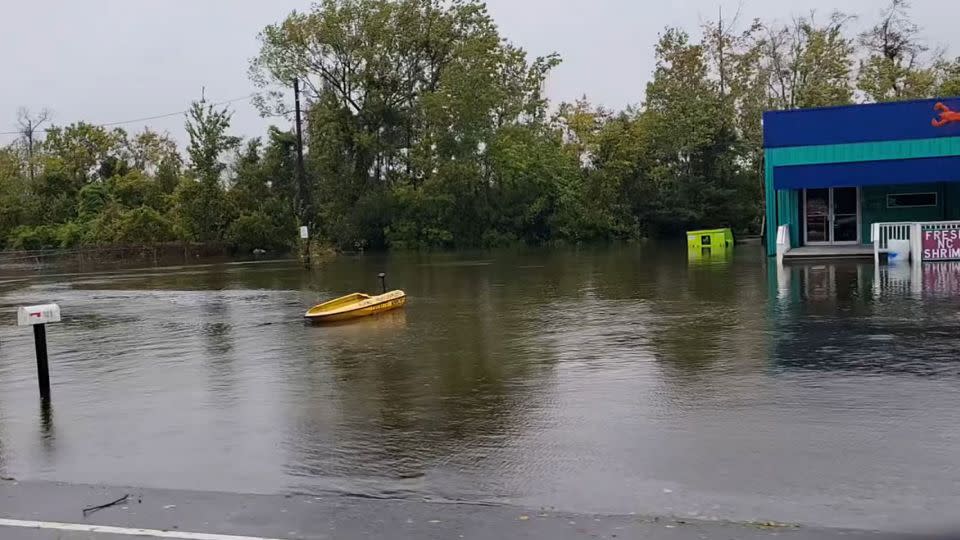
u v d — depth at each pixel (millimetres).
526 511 5059
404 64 52312
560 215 50844
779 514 4840
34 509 5426
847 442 6043
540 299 16797
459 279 23438
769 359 9203
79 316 16906
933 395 7273
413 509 5168
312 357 10641
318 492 5539
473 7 51938
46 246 54906
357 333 12719
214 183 50250
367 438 6730
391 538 4730
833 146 24188
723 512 4902
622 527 4758
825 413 6836
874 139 23797
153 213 49344
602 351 10219
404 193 48844
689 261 27516
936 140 23281
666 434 6441
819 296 14938
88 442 6930
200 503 5418
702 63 51406
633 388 8062
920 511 4797
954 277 17062
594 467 5770
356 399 8109
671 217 51594
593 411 7246
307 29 49875
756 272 20984
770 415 6844
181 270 34500
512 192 51094
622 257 32250
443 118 48719
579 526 4801
